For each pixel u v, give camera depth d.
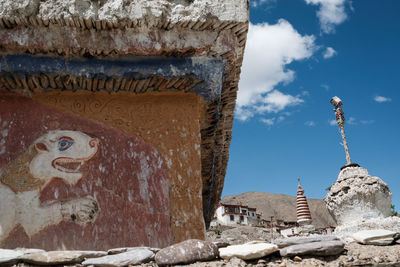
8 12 4.84
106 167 5.11
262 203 113.38
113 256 3.83
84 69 5.17
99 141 5.24
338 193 10.27
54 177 4.94
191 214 5.08
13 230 4.62
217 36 5.32
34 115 5.27
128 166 5.17
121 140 5.30
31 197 4.80
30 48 5.00
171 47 5.18
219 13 5.19
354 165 10.56
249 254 3.71
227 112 7.13
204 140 6.82
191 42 5.23
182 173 5.25
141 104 5.53
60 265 3.72
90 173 5.04
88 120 5.34
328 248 3.77
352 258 3.69
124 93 5.55
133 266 3.71
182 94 5.64
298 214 23.69
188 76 5.36
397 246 4.03
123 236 4.80
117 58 5.23
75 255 3.80
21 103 5.31
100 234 4.76
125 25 5.07
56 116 5.30
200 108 5.90
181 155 5.33
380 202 9.78
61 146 5.12
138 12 5.02
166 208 5.05
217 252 3.83
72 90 5.43
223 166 9.47
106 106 5.46
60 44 5.01
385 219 9.18
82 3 4.95
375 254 3.83
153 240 4.86
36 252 4.02
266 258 3.80
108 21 4.96
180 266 3.65
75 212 4.80
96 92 5.49
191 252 3.74
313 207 101.88
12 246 4.55
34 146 5.08
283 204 112.94
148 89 5.52
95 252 3.96
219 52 5.35
